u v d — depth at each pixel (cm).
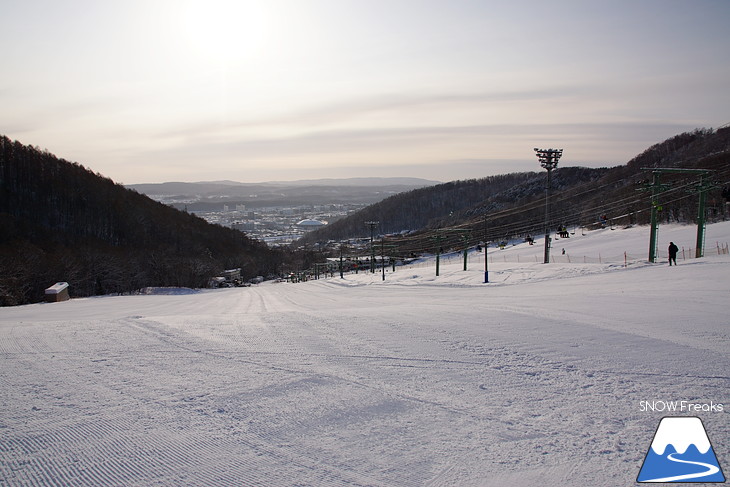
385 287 4850
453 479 486
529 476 488
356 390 747
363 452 546
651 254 3584
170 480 493
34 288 5928
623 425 602
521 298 2114
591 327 1170
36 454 551
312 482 484
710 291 1870
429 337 1099
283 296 5056
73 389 761
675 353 905
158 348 1019
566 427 601
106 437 591
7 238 7038
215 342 1072
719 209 6606
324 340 1084
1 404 698
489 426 610
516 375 809
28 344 1062
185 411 670
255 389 756
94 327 1270
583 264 4000
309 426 618
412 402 695
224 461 530
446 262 7662
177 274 8756
